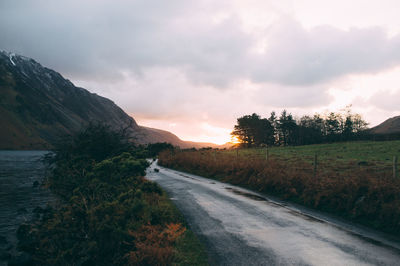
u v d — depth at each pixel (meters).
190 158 30.53
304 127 85.44
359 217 9.39
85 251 5.38
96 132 14.38
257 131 85.94
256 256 5.98
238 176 18.77
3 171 35.00
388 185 9.91
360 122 81.69
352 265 5.59
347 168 19.48
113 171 10.88
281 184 14.20
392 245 6.86
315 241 7.05
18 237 9.25
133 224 7.00
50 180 11.88
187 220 8.79
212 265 5.47
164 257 5.43
